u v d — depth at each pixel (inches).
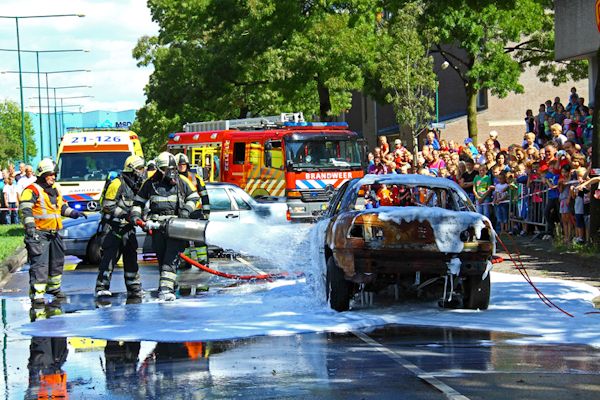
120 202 540.4
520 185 796.0
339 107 1835.6
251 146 1089.4
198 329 390.0
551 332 366.6
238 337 369.1
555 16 1043.9
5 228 1295.5
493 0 941.8
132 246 542.3
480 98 1881.2
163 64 1971.0
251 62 1713.8
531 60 1612.9
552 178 744.3
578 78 1626.5
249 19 1569.9
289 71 1569.9
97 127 1110.4
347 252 418.6
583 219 668.7
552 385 271.0
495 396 257.6
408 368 299.7
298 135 1035.9
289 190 1029.8
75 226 731.4
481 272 419.8
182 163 563.8
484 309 430.6
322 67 1519.4
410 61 1493.6
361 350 335.0
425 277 431.5
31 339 384.8
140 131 2652.6
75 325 418.6
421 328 383.6
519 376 284.2
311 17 1529.3
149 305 483.2
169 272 507.8
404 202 480.4
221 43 1743.4
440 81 2020.2
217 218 754.2
